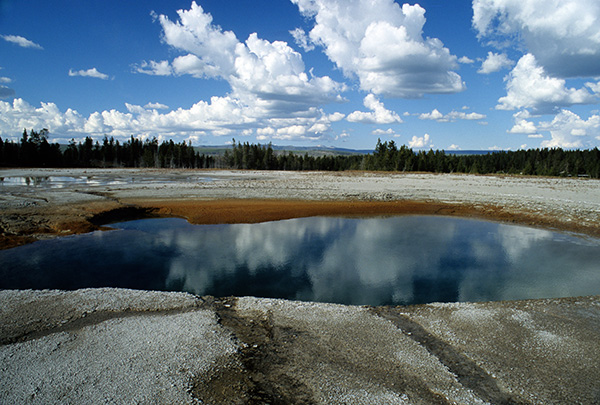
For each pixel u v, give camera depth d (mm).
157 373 4840
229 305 7375
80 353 5309
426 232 16312
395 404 4344
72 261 11344
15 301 7234
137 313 6805
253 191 27562
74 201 20594
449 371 5055
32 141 72125
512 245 14102
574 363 5324
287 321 6617
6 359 5117
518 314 7051
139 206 19625
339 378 4852
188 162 90688
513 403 4422
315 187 32031
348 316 6887
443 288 9547
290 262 11766
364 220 18906
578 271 10977
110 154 88062
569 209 20422
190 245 13594
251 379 4805
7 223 15055
